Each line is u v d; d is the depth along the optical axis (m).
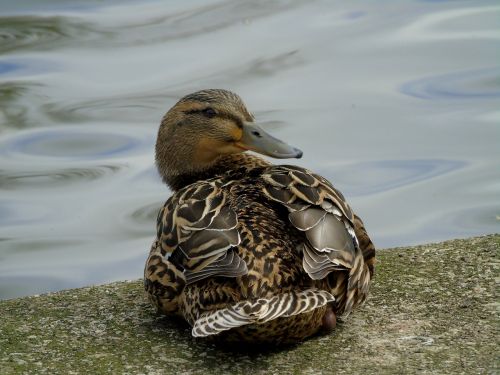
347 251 7.62
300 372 7.48
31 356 7.94
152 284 8.27
